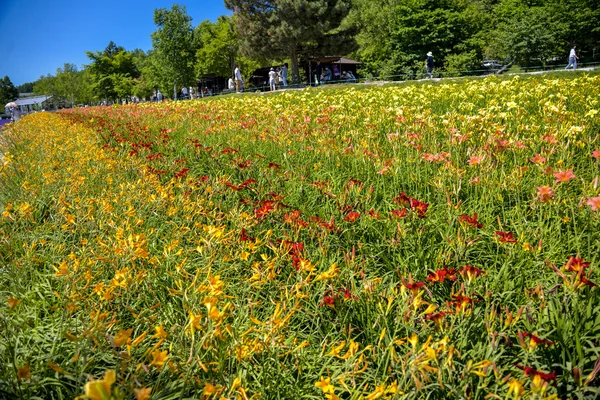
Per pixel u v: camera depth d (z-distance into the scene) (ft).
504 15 141.08
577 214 9.18
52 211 12.78
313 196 12.75
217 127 24.38
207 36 161.07
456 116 19.31
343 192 12.37
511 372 5.81
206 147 18.78
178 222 10.81
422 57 125.39
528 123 18.34
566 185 10.59
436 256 8.56
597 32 120.57
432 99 31.96
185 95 138.21
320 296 7.66
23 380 5.32
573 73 59.67
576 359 5.78
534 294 6.41
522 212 9.98
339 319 7.22
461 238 8.44
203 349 5.95
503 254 8.29
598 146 13.20
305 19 106.11
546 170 10.00
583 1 117.39
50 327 6.94
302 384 6.11
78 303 6.93
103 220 10.62
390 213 10.12
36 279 8.52
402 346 6.53
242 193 13.52
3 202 13.71
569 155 12.19
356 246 9.68
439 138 17.46
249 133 22.21
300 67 161.68
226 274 8.31
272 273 7.37
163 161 17.62
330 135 19.39
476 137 15.57
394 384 4.97
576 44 125.18
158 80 144.25
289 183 13.83
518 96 27.76
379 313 6.84
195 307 6.28
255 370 6.17
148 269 8.29
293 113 28.19
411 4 126.72
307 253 9.00
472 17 131.23
